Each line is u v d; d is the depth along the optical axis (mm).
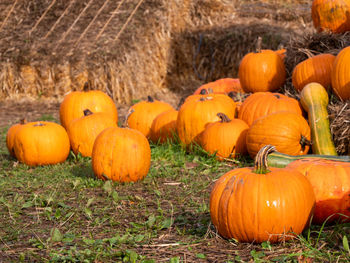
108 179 5324
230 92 7941
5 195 4953
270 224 3438
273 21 15328
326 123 6031
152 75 14023
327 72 6824
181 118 6809
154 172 5770
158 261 3316
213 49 14250
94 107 7461
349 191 3840
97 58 12953
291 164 4195
